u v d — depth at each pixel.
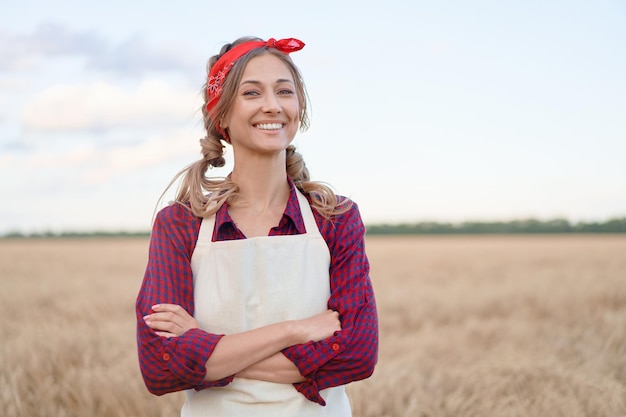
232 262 2.07
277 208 2.20
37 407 4.79
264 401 2.01
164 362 1.96
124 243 56.81
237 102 2.11
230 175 2.25
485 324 8.77
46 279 16.27
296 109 2.15
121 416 4.54
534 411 4.47
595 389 4.84
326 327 2.06
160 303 2.05
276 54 2.16
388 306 11.53
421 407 4.56
